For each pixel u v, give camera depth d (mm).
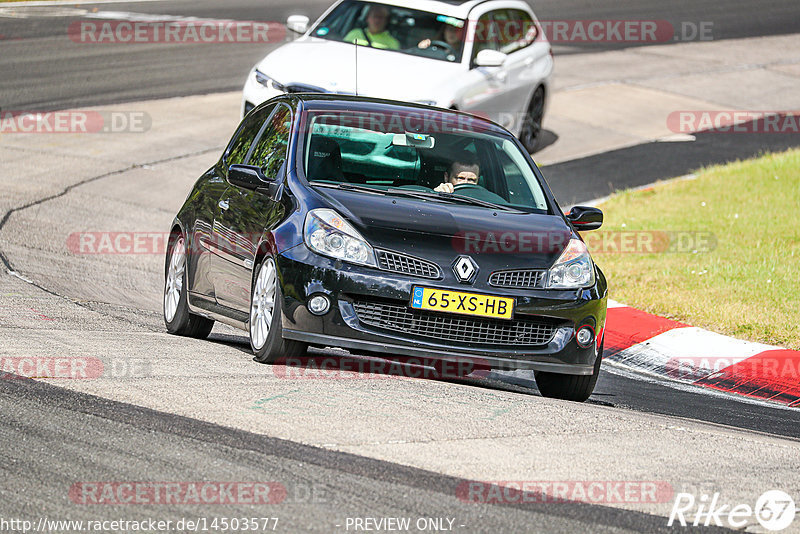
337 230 26234
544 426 22656
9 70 75938
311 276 25844
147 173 57562
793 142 71000
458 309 25953
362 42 53156
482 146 31156
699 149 68938
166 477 18312
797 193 56156
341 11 55000
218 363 26453
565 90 82125
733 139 71688
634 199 56750
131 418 21203
